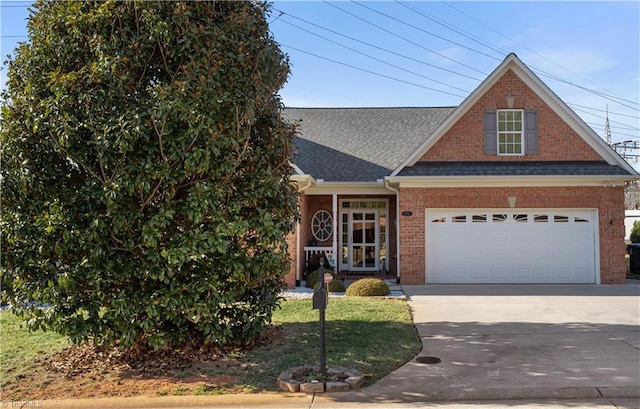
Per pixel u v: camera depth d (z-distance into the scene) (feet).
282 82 26.14
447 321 31.99
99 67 20.71
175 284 21.39
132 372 22.07
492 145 50.67
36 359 24.08
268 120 25.85
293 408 18.26
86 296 21.62
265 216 23.18
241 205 22.99
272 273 24.44
